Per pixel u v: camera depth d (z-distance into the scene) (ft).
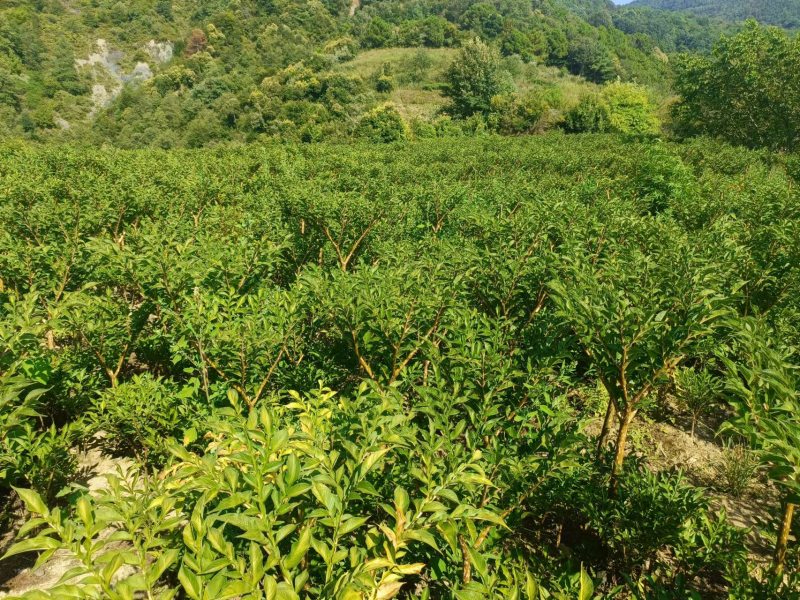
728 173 55.06
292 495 5.58
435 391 8.99
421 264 15.33
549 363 10.95
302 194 23.56
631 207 25.18
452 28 275.18
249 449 6.10
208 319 12.11
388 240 23.30
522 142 91.09
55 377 13.17
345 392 14.20
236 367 12.34
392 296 12.07
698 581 10.28
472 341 10.94
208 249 17.97
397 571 5.10
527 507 10.94
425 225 27.89
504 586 8.21
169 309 13.32
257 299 13.20
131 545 10.48
